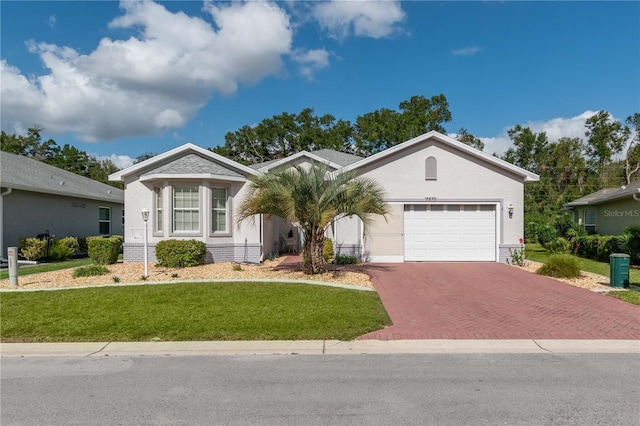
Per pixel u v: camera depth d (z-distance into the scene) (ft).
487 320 25.54
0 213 53.52
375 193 39.45
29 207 59.31
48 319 24.61
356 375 16.96
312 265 40.50
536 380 16.38
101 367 18.01
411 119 132.98
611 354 19.77
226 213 50.78
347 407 13.93
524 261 52.11
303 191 38.22
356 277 39.70
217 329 22.82
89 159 162.09
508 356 19.47
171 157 49.93
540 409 13.73
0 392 15.34
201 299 29.45
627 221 70.54
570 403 14.20
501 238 53.11
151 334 22.17
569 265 41.04
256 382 16.21
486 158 52.90
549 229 74.84
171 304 28.02
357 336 22.17
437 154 53.67
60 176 73.31
